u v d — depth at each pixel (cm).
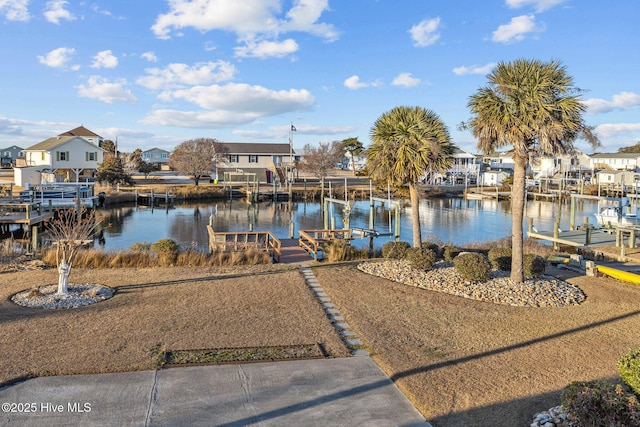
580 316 977
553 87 1058
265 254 1596
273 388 627
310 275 1323
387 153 1516
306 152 7669
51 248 1609
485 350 781
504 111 1073
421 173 1510
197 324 879
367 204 5175
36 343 758
